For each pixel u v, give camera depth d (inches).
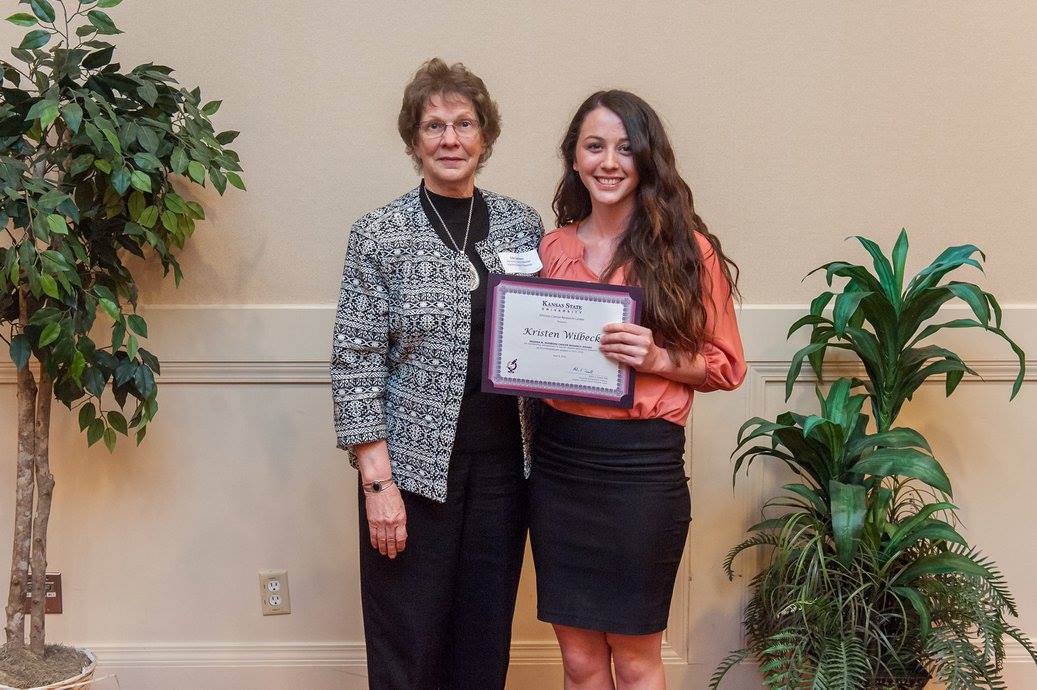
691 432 93.3
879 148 90.6
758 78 89.8
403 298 66.9
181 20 88.7
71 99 75.4
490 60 89.6
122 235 82.0
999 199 91.0
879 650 75.1
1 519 93.5
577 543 68.2
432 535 69.1
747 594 94.3
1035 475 93.7
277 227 91.1
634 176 65.6
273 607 95.0
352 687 95.1
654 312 65.0
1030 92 89.9
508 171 90.7
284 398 93.2
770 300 92.3
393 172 90.7
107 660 94.6
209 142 78.0
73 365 73.0
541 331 65.3
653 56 89.5
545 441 69.6
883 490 80.9
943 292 76.8
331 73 89.5
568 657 72.9
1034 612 94.8
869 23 89.3
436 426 67.1
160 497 93.9
